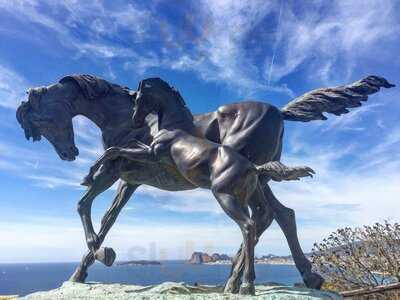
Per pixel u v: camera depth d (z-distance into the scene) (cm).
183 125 473
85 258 505
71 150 551
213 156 416
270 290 413
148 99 479
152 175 513
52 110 535
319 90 518
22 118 543
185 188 513
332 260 791
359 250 786
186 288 428
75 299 385
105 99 548
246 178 402
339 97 509
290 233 495
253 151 466
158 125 480
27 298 422
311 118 513
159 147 454
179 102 485
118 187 550
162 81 482
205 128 488
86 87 543
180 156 437
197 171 423
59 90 542
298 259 489
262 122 472
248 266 381
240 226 390
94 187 520
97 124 556
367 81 508
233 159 405
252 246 383
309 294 390
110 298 377
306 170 392
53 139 548
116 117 542
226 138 474
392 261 771
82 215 520
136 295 381
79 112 553
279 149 498
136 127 494
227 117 484
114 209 540
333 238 810
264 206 462
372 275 770
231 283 409
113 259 475
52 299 397
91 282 501
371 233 792
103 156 480
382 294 753
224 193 398
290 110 516
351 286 775
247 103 486
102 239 530
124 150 473
